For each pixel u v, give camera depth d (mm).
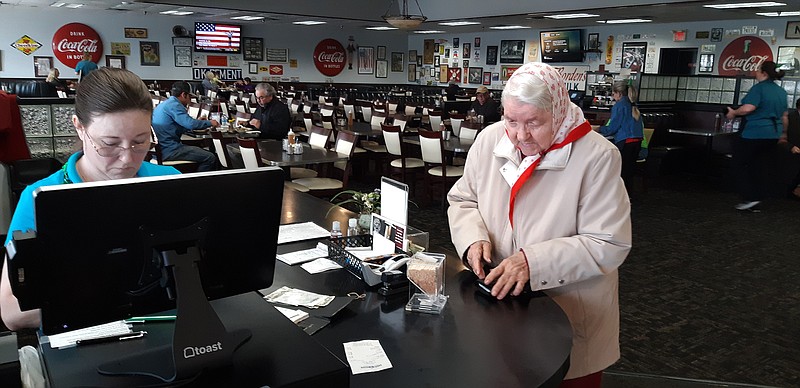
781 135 6980
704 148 8828
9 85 12242
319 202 2908
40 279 926
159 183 976
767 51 10727
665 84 9234
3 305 1088
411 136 7777
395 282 1768
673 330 3525
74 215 913
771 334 3490
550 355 1406
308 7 12516
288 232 2354
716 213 6570
